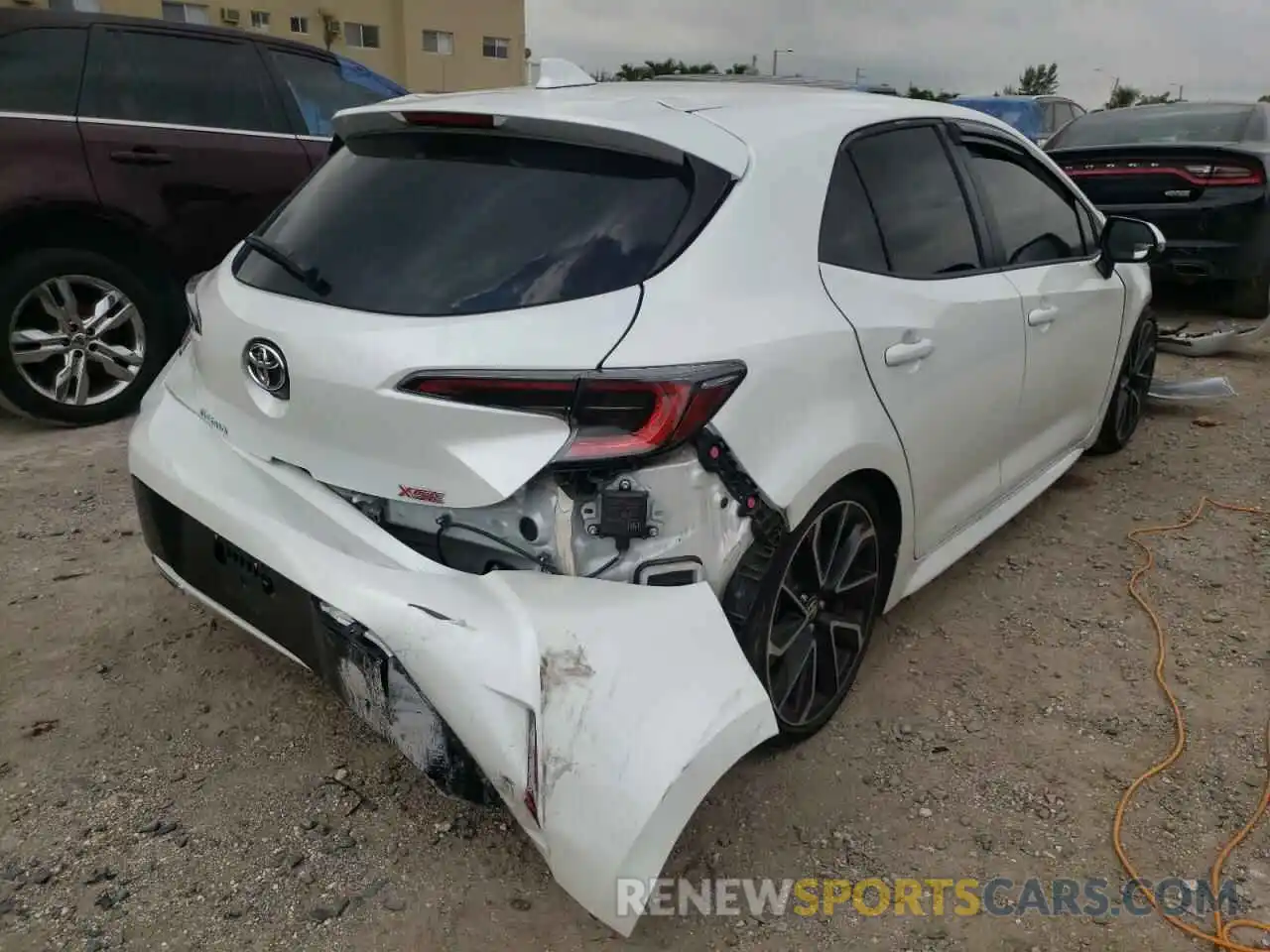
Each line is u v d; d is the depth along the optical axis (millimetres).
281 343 2238
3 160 4684
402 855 2363
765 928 2191
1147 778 2672
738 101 2684
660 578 2121
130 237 5090
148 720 2807
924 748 2785
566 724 1894
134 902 2205
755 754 2727
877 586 2908
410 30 36375
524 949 2123
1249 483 4668
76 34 4953
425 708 2031
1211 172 7062
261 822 2449
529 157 2342
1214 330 7285
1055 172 4012
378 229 2342
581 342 2035
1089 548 4012
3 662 3039
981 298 3158
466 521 2143
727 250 2275
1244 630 3400
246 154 5387
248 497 2385
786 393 2281
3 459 4652
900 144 3031
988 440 3355
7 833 2383
